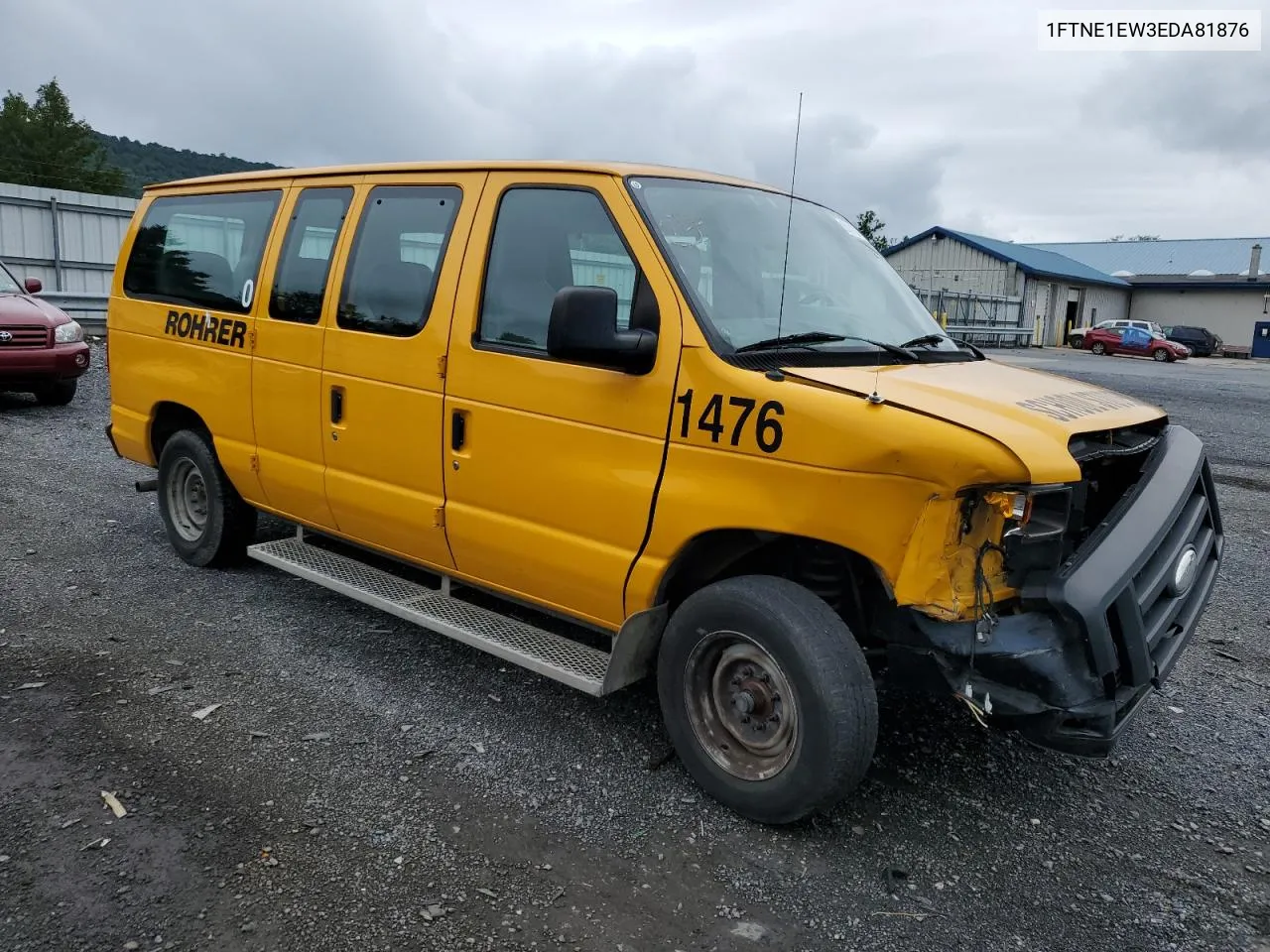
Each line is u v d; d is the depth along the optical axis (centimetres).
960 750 405
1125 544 315
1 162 5722
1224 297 5447
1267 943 293
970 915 301
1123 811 364
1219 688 478
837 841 337
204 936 278
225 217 547
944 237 4791
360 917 288
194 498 597
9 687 427
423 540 442
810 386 322
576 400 371
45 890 294
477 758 384
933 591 300
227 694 432
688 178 404
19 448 924
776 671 331
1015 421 311
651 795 362
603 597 377
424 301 429
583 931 287
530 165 403
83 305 1675
